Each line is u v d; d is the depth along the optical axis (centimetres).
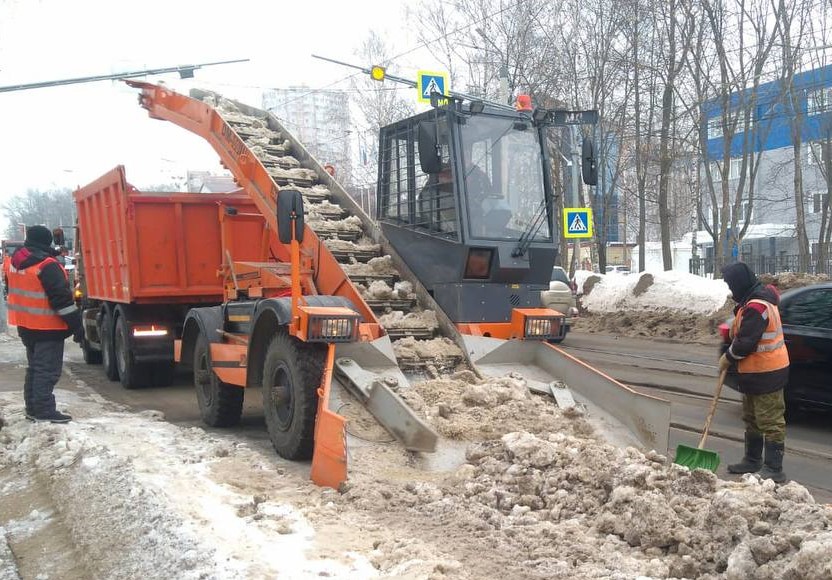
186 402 1000
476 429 557
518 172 714
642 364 1262
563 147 2148
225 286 930
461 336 655
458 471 514
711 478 432
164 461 600
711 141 3375
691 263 2886
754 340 577
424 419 561
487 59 2602
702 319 1678
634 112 2586
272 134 1008
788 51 2205
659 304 1827
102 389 1119
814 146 3067
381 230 793
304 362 600
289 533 428
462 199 673
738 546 358
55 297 752
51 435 698
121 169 1053
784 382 595
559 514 450
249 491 521
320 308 596
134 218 1060
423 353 639
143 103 1206
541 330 675
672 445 730
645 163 2592
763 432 598
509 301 694
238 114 1072
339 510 471
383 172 800
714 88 2309
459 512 454
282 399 618
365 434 550
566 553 394
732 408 905
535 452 496
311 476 542
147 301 1088
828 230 2580
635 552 398
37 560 443
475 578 366
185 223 1093
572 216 1897
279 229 598
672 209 4156
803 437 769
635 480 446
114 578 392
